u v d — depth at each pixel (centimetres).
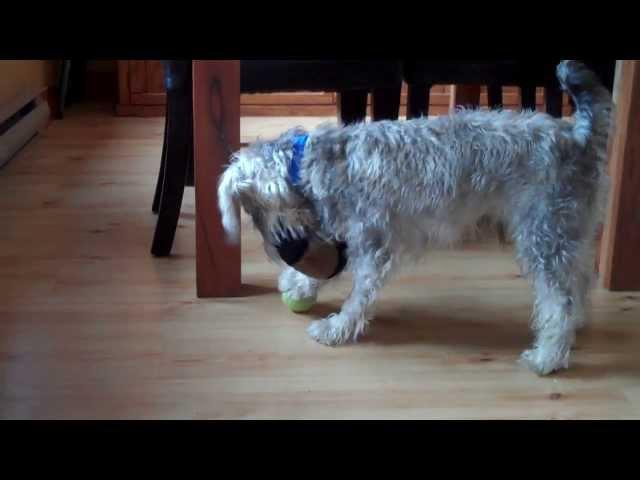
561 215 153
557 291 157
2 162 284
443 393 154
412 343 171
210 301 188
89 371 158
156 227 210
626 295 193
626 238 190
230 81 173
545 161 151
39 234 225
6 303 185
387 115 218
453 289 196
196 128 176
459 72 211
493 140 153
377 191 156
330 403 150
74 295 189
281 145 160
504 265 209
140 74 362
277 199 155
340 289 195
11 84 315
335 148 157
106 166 291
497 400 152
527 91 229
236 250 186
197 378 157
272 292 193
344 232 162
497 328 178
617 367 163
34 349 166
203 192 181
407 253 165
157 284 196
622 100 183
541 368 159
